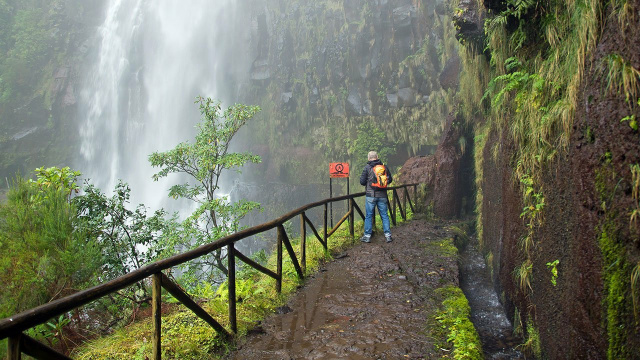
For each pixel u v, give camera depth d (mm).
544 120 3615
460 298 4824
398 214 12070
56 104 31516
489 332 5016
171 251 7160
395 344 3688
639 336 2121
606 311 2383
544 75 3996
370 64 20734
